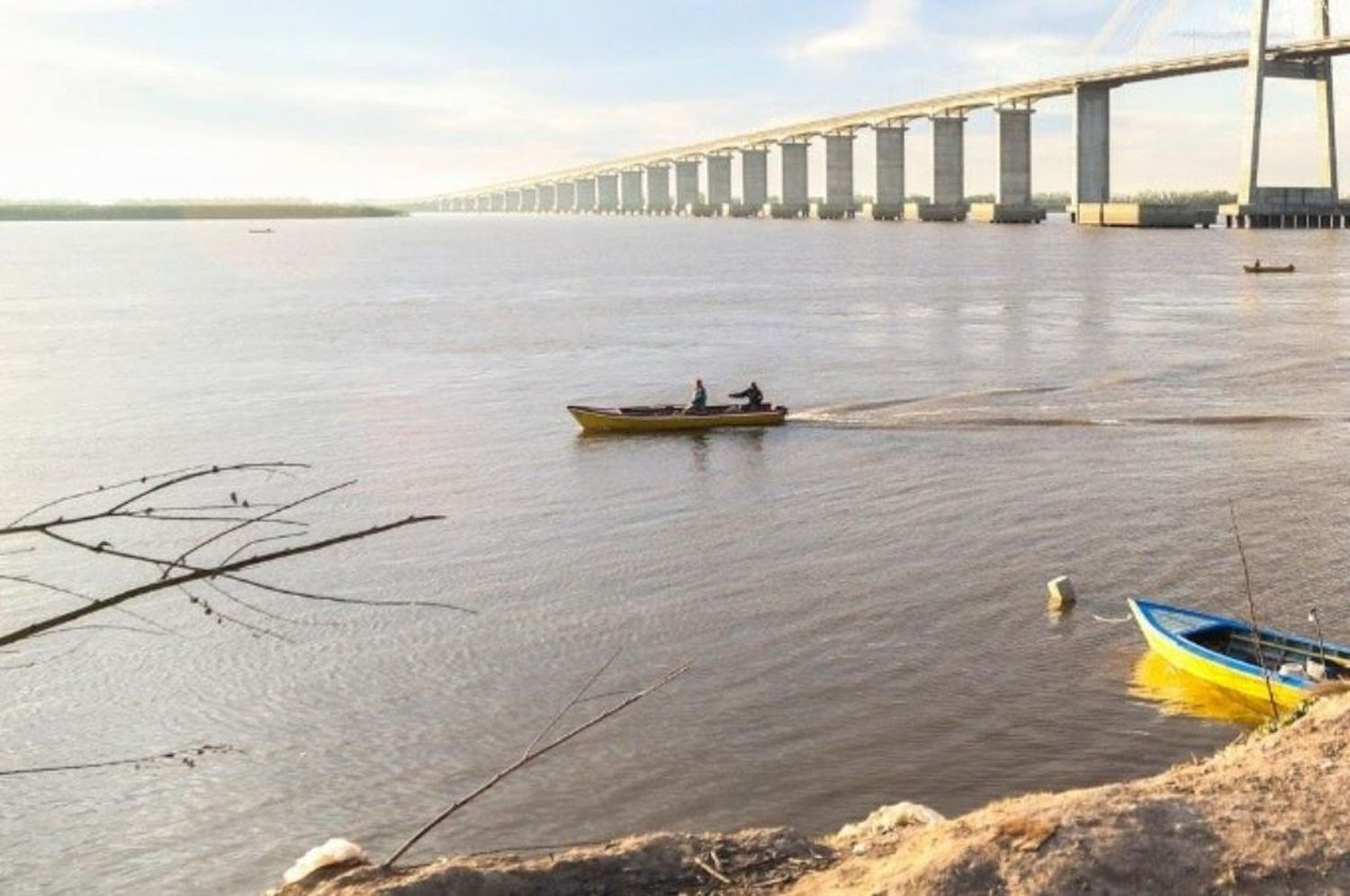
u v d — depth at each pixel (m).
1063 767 17.56
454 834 15.99
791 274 136.62
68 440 43.16
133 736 18.77
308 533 30.12
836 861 6.38
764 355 66.31
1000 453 39.38
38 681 20.59
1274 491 33.28
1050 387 53.25
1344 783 6.52
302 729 18.97
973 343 69.81
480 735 18.72
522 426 45.88
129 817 16.42
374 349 70.94
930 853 5.98
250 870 15.28
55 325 86.69
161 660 21.50
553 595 25.30
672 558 27.98
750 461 38.88
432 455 40.25
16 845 15.77
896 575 26.42
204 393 53.97
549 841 15.80
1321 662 20.33
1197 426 43.56
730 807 16.52
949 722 18.88
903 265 149.25
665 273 143.75
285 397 53.00
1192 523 30.31
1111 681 20.50
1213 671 20.00
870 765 17.56
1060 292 104.44
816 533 30.08
